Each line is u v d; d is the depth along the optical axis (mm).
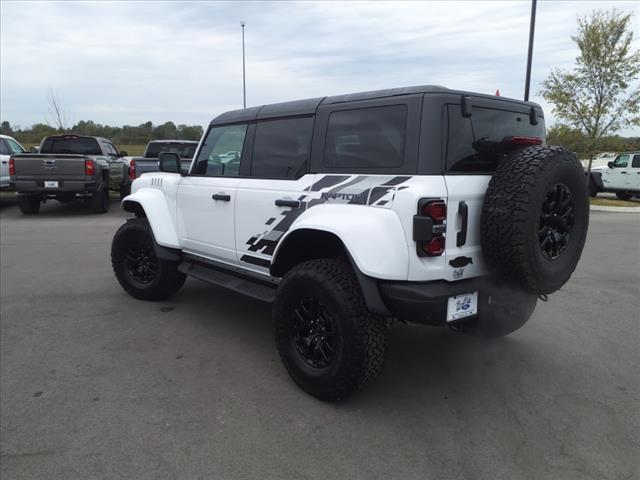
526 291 3020
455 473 2535
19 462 2604
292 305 3312
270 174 3789
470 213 2939
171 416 3049
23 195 12008
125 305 5188
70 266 6883
